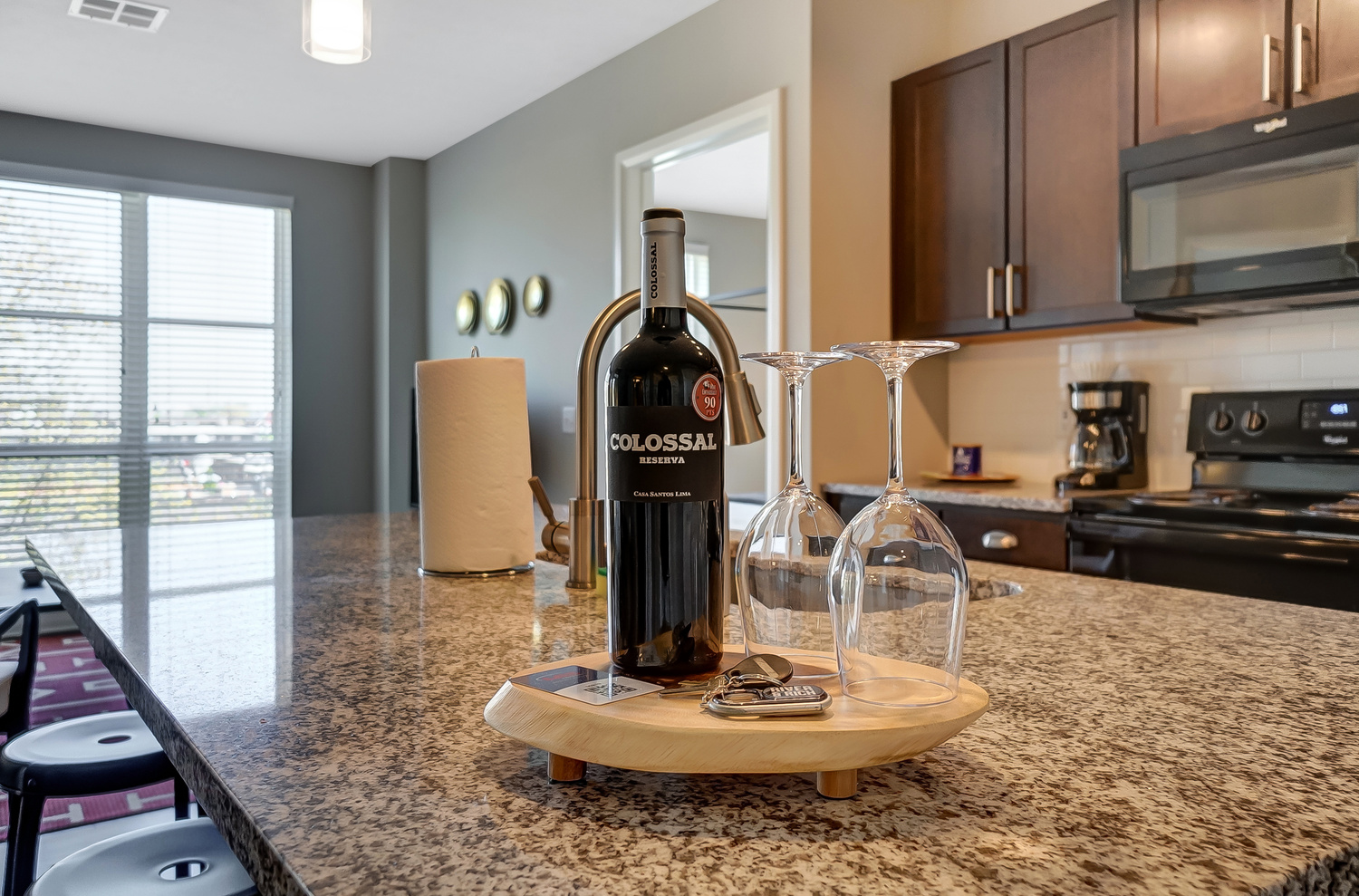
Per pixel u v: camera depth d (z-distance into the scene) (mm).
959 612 526
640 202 3879
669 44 3600
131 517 4887
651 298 622
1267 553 2055
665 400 592
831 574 549
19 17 3438
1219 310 2525
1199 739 585
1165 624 966
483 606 1071
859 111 3123
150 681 748
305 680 750
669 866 414
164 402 4980
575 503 1154
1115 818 460
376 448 5570
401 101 4441
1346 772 524
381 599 1121
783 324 3100
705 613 599
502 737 604
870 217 3158
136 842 1070
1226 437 2561
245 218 5227
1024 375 3172
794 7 3062
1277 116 2176
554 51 3822
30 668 1840
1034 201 2785
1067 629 944
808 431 3053
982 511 2656
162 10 3373
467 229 5027
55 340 4680
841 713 511
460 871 412
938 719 499
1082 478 2680
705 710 517
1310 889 405
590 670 614
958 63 2994
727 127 3307
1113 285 2584
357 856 427
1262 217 2203
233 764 554
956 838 439
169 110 4516
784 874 404
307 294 5402
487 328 4848
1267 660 805
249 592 1176
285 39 3654
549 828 457
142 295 4914
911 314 3156
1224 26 2312
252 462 5250
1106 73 2590
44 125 4621
